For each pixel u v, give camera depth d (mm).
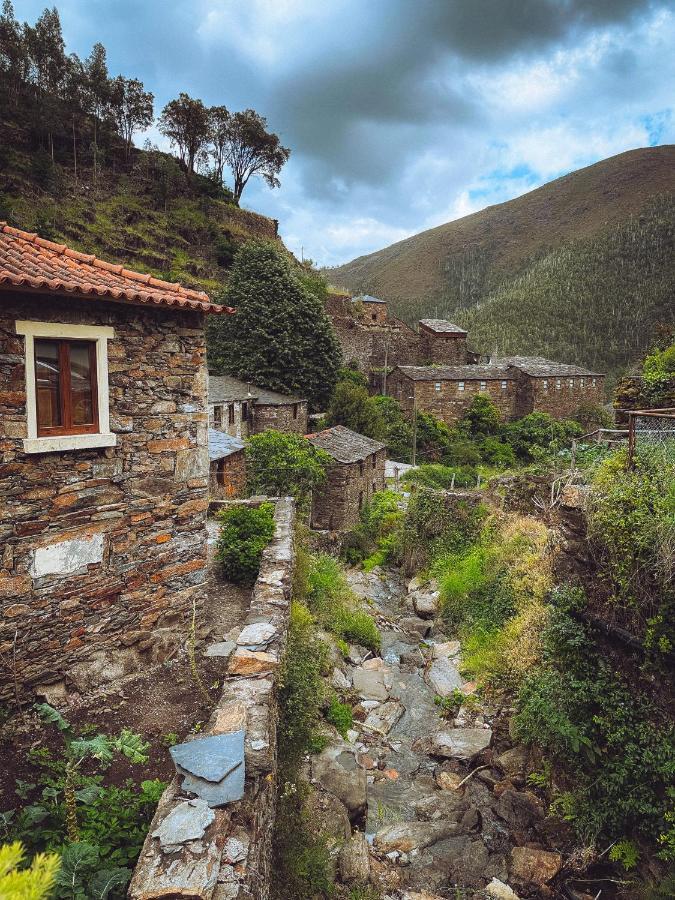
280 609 6777
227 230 50281
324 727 7836
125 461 6254
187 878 2967
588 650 6934
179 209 49750
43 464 5488
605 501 7160
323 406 35781
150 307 6273
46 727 5414
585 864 6039
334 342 36531
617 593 6719
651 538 6250
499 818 6941
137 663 6578
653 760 5816
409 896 5613
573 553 7766
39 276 5145
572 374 42562
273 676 5191
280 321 33969
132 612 6488
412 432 35344
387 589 16219
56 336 5387
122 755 5105
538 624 9359
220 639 7488
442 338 48375
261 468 17219
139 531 6496
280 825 4820
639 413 7359
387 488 26484
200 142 57125
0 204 35281
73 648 5914
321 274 59469
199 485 7176
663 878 5500
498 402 41938
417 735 8984
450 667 11000
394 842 6391
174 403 6766
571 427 39188
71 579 5828
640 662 6387
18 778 4699
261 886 3496
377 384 43156
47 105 46031
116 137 51250
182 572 7035
